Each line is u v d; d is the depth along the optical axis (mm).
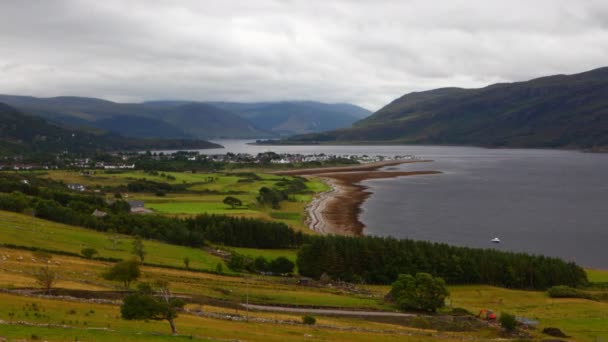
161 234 158375
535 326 89500
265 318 79062
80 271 98625
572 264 130750
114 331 55594
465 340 77562
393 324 86312
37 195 197500
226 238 159000
